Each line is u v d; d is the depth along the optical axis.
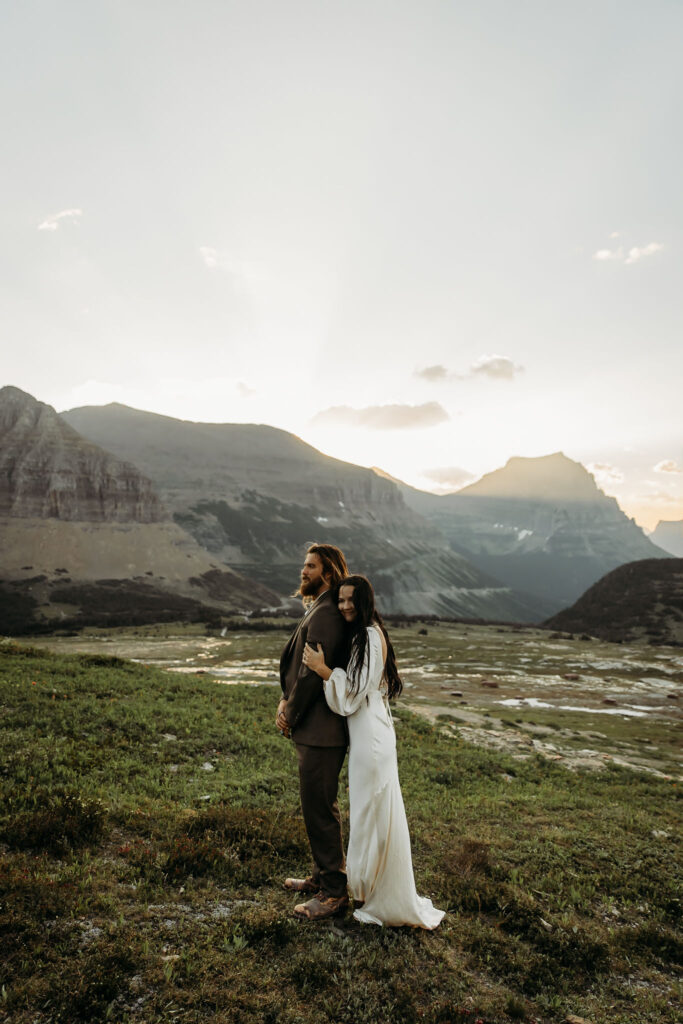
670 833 10.60
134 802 8.10
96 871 5.69
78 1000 3.77
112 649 92.88
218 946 4.66
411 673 68.38
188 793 9.05
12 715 12.07
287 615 190.00
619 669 74.50
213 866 6.07
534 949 5.57
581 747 27.95
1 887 4.92
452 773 14.09
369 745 5.14
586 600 150.00
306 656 5.12
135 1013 3.80
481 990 4.71
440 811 10.24
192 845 6.40
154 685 18.62
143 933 4.70
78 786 8.43
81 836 6.41
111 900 5.13
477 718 32.72
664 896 7.25
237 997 4.07
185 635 122.06
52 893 4.93
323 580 5.70
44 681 16.14
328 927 5.18
